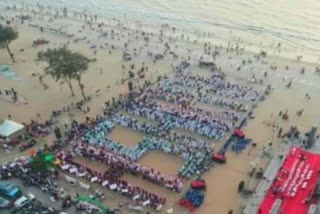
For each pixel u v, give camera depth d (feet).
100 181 233.96
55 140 271.69
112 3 504.43
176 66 359.87
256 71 348.79
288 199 219.61
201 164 246.88
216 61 366.84
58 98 323.16
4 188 223.10
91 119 292.20
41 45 408.87
